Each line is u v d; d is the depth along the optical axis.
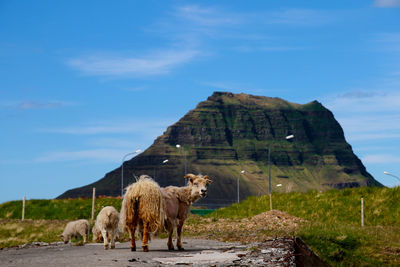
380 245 20.64
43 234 26.44
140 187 15.26
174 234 24.91
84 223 22.66
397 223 32.75
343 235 20.30
